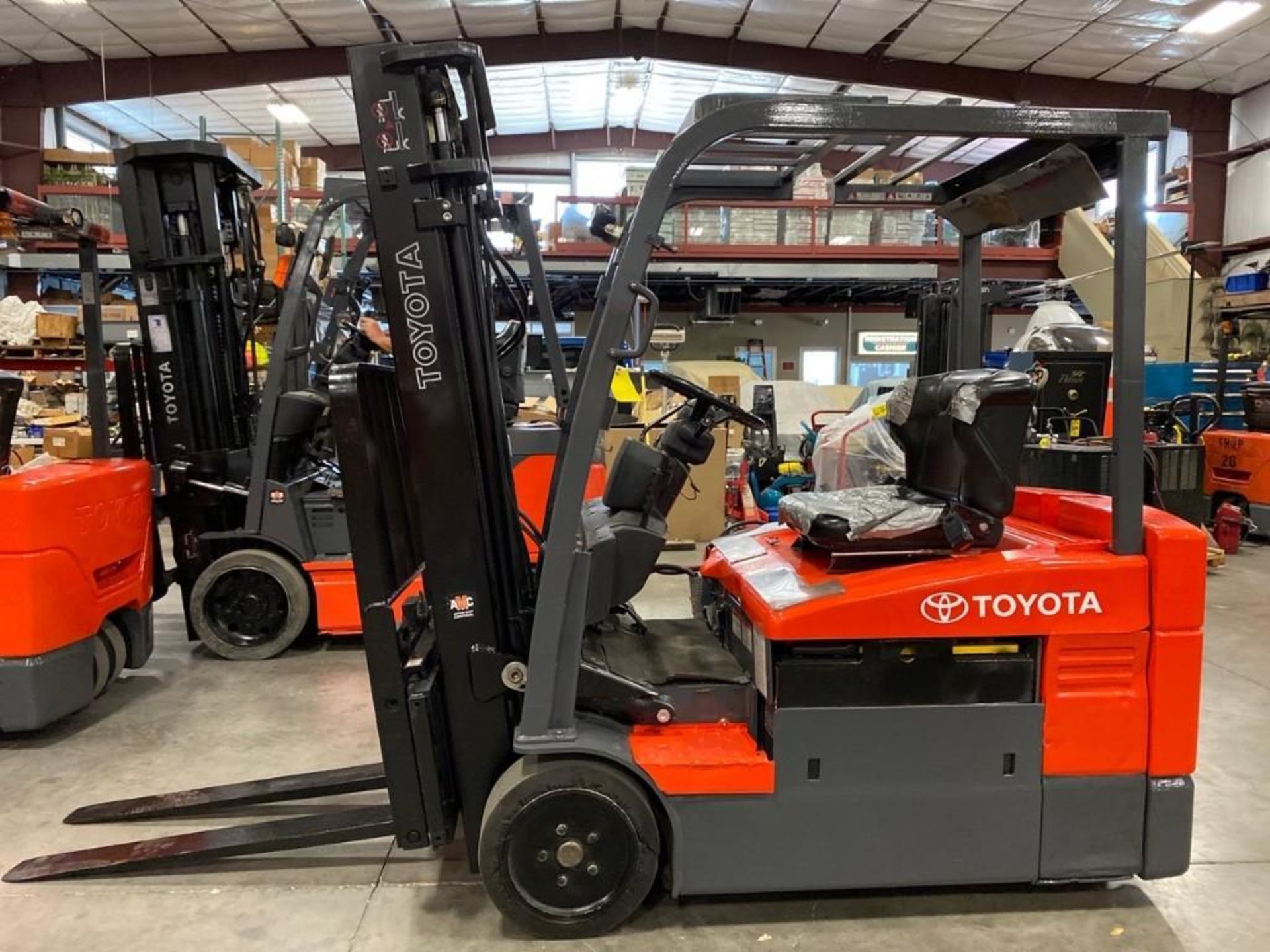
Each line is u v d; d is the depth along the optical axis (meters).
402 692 2.07
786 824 2.06
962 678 2.06
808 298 13.45
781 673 2.04
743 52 11.04
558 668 2.02
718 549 2.74
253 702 3.77
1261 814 2.76
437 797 2.12
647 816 2.06
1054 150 2.07
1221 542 6.98
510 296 2.54
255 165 8.64
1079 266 10.53
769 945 2.07
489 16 10.21
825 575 2.18
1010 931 2.13
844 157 13.55
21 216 3.47
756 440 7.20
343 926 2.17
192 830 2.69
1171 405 6.91
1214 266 12.45
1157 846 2.11
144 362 4.43
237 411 4.62
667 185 1.88
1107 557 2.08
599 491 4.67
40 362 7.44
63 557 3.24
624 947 2.06
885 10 9.92
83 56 10.46
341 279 4.62
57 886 2.35
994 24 10.16
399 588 2.18
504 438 2.12
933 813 2.08
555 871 2.06
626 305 1.90
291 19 9.92
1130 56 11.04
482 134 2.06
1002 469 2.14
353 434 1.97
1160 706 2.08
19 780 3.02
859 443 4.43
